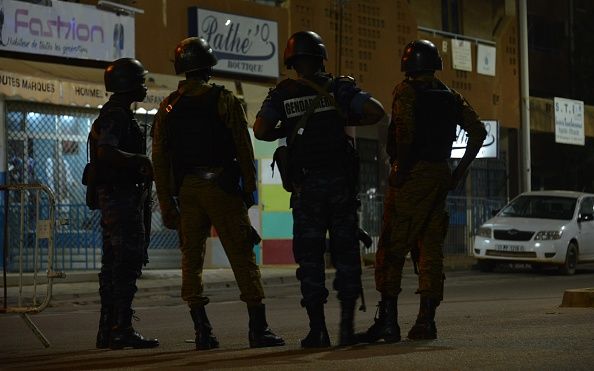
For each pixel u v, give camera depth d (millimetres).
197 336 19969
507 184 86562
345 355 17547
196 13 61062
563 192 62344
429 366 15984
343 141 19031
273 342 20016
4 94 49656
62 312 36938
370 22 73250
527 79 83000
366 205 66812
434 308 20297
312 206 19016
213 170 19469
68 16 54344
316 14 68938
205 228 19922
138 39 58594
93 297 44625
